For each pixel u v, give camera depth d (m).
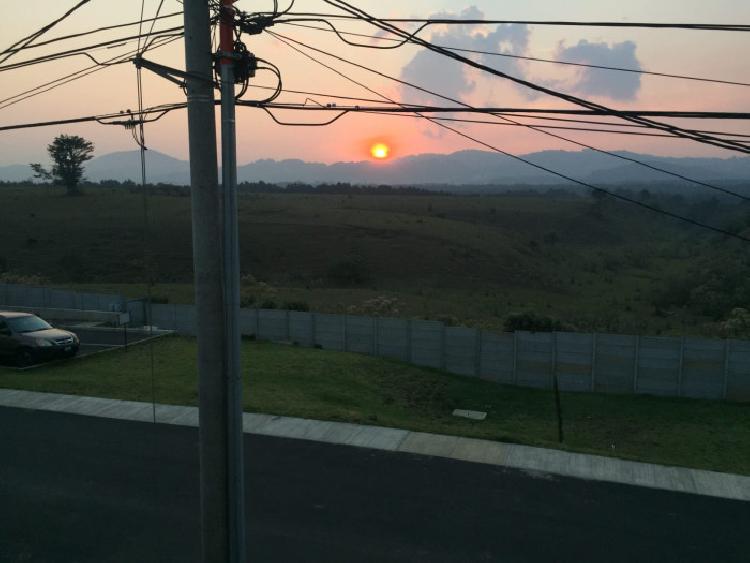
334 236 75.69
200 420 5.78
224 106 5.69
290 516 9.30
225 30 5.66
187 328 29.48
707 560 8.11
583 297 60.78
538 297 58.88
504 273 68.62
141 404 15.29
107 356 21.86
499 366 24.80
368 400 19.59
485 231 87.06
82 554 8.27
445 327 25.67
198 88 5.43
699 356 22.05
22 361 20.06
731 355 21.67
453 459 11.66
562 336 23.78
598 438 17.81
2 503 9.84
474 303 52.81
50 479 10.77
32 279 46.56
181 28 7.35
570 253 90.50
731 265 54.41
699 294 51.31
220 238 5.63
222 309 5.66
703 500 9.95
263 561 8.03
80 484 10.56
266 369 21.22
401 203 116.69
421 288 59.72
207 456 5.77
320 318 27.84
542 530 8.88
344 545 8.44
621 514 9.41
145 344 24.03
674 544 8.51
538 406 21.41
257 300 38.81
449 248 73.50
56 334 20.78
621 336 22.95
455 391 22.83
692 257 90.56
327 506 9.63
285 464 11.38
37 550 8.38
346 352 25.75
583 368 23.56
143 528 9.02
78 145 97.94
